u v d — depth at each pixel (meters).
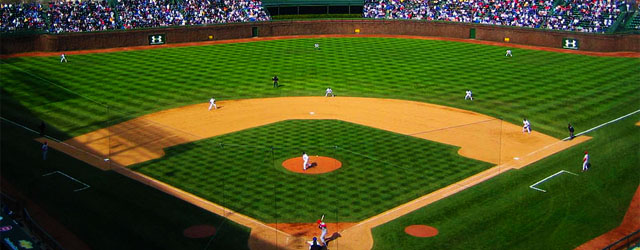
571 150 56.47
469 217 43.25
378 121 64.69
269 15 117.38
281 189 47.50
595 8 104.94
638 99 71.69
